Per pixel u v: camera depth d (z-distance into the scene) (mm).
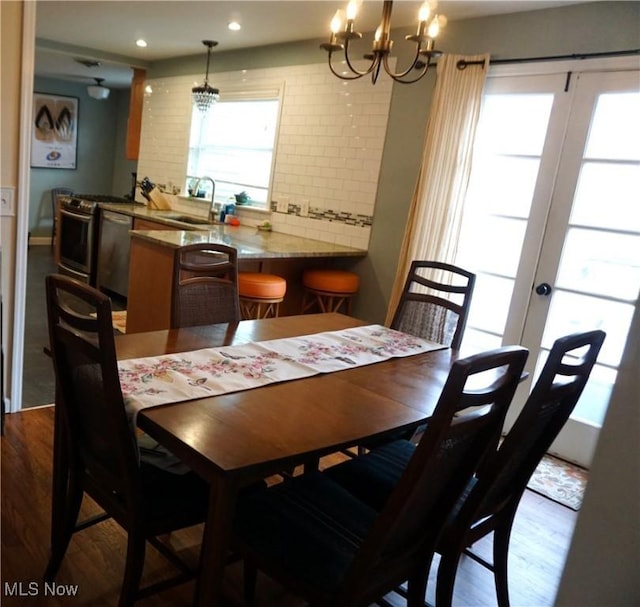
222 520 1237
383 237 3912
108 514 1618
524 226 3238
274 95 4648
